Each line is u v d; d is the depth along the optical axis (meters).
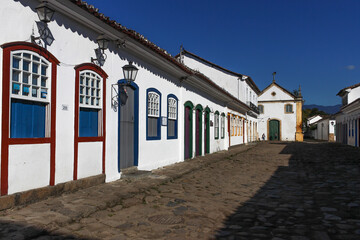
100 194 6.15
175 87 12.00
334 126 42.25
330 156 17.19
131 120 8.81
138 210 5.59
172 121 11.94
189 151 13.86
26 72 5.14
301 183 8.85
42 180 5.50
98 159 7.12
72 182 6.17
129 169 8.61
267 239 4.27
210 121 16.95
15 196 4.82
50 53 5.66
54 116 5.76
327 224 4.93
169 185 8.06
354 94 28.59
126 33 7.56
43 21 5.33
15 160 4.92
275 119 42.91
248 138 32.44
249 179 9.55
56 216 4.60
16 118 5.03
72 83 6.25
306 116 74.38
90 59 6.84
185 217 5.26
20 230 3.96
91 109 6.96
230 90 27.17
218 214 5.51
